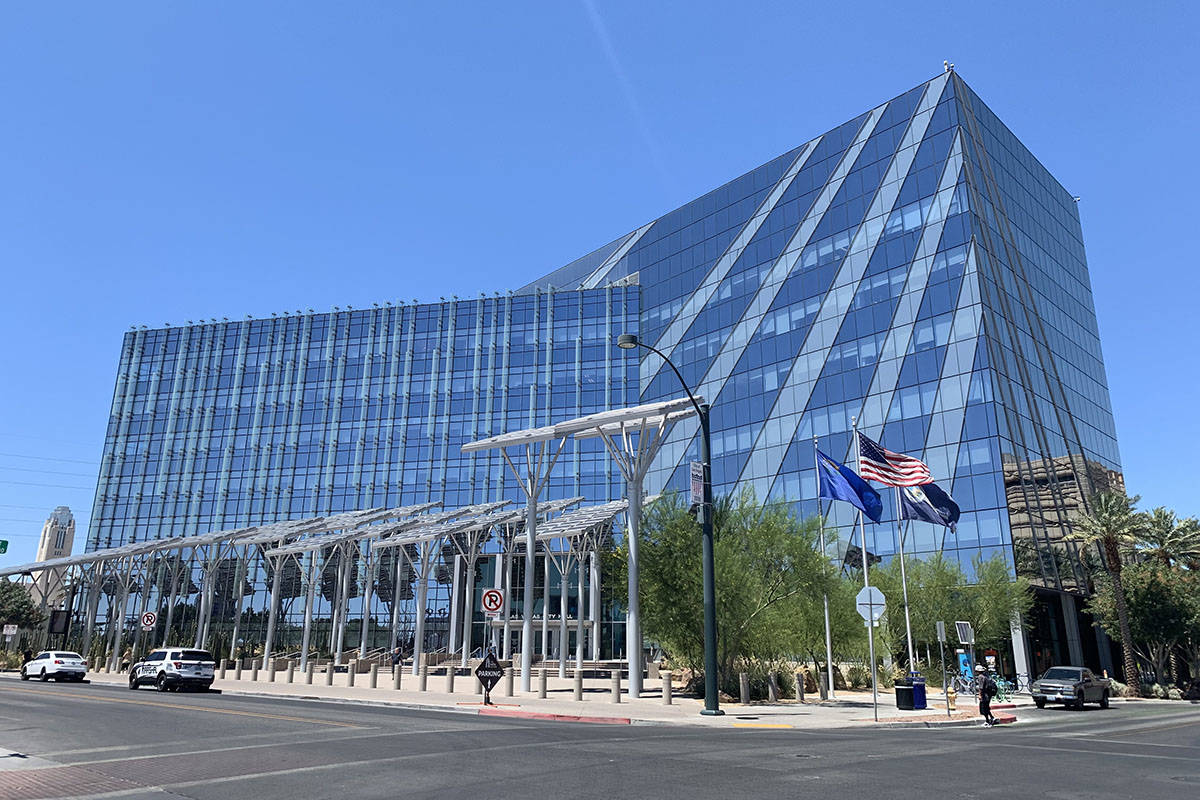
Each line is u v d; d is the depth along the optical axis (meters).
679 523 30.27
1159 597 46.41
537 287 100.56
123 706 22.20
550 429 31.42
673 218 82.62
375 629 74.62
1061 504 55.00
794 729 19.05
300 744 13.70
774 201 72.12
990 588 43.88
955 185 57.75
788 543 30.16
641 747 13.79
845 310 62.47
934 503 31.77
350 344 88.25
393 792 9.05
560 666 43.97
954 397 53.19
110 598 79.19
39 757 12.05
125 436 89.69
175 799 8.64
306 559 77.56
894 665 43.97
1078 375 65.25
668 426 28.77
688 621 28.94
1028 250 63.34
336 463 84.12
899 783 9.98
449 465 81.62
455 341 86.06
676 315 78.94
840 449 59.34
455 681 39.00
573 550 50.00
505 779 9.99
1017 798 8.97
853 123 67.12
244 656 63.84
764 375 67.38
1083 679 32.84
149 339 93.25
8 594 73.62
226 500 85.06
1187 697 44.25
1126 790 9.63
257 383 88.94
